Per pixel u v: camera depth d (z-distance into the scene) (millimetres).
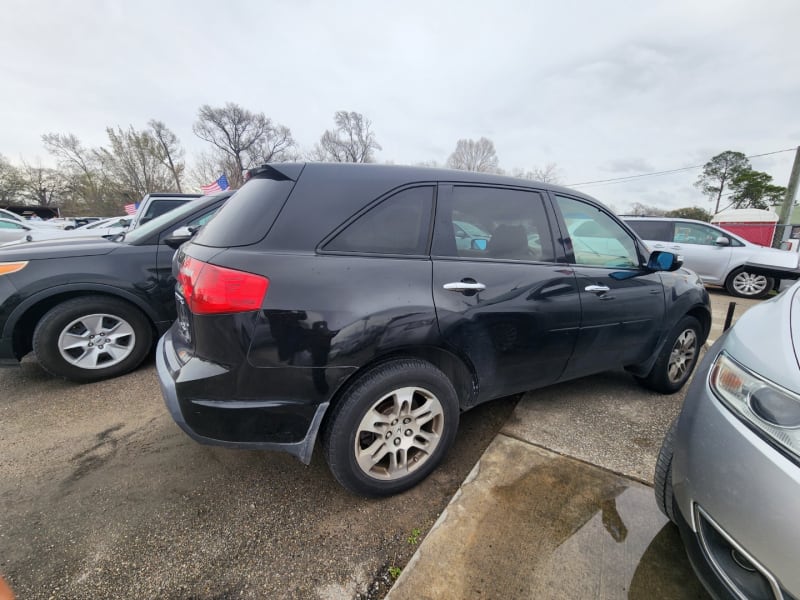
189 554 1597
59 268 2879
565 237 2307
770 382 1149
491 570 1505
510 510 1795
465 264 1913
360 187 1773
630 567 1522
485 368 2031
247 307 1531
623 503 1850
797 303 1459
